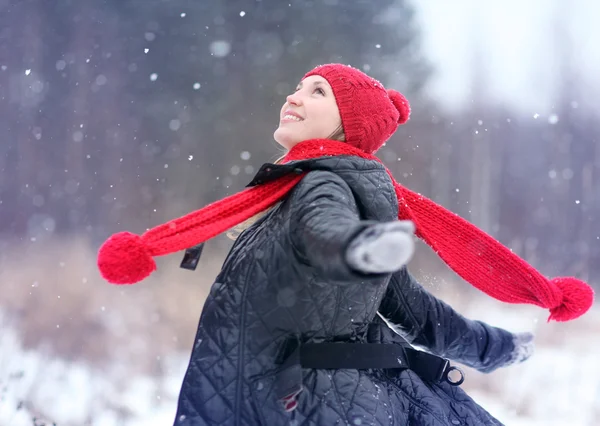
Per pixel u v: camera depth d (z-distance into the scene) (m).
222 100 19.05
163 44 19.61
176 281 9.80
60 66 19.48
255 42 19.66
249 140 18.66
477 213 19.02
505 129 21.81
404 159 18.69
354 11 20.20
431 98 20.44
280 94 19.25
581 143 22.27
